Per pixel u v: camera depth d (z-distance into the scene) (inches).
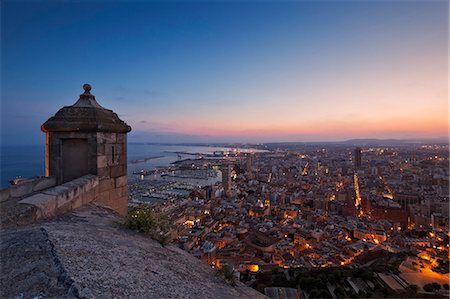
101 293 91.9
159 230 199.2
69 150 267.6
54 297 85.4
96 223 190.2
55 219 184.1
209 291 131.1
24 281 94.7
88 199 244.2
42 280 95.0
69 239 136.3
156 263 140.2
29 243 125.6
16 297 85.4
